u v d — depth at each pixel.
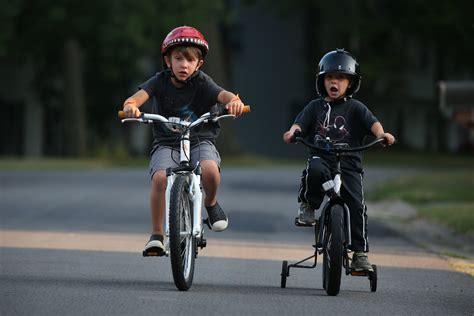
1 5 96.12
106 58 107.19
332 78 22.94
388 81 134.00
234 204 50.81
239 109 22.20
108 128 117.88
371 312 20.34
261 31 129.50
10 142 113.19
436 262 30.16
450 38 121.81
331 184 22.38
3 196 52.06
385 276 26.50
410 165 107.81
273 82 130.50
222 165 99.50
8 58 110.81
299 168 96.00
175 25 100.69
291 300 21.52
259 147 129.75
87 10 101.69
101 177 69.94
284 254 30.92
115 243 32.66
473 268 29.02
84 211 44.59
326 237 22.64
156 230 22.77
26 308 19.55
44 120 116.81
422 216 44.97
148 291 22.00
